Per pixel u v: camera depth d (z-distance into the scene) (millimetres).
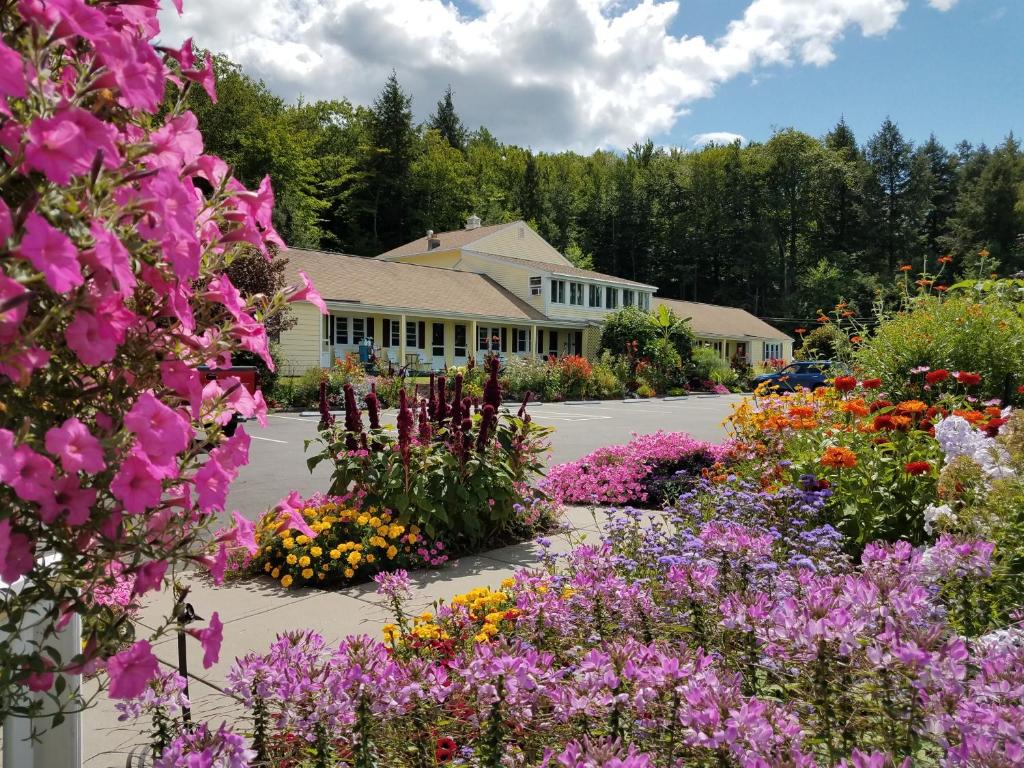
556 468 7691
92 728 2463
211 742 1637
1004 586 2688
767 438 6109
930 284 9500
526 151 63875
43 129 883
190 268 1043
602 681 1724
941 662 1566
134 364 1143
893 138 62688
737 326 43406
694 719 1533
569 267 36250
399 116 48844
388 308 23516
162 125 1178
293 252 25203
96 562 1124
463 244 32469
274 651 2023
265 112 43688
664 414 18578
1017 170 55188
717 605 2348
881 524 4445
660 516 6043
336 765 1946
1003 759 1300
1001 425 4543
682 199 63812
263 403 1434
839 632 1662
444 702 1933
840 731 1663
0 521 967
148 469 1027
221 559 1321
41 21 933
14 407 1016
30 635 1646
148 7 1136
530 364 23781
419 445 4750
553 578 3074
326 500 5113
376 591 4078
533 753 1827
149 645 1227
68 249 869
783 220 62375
